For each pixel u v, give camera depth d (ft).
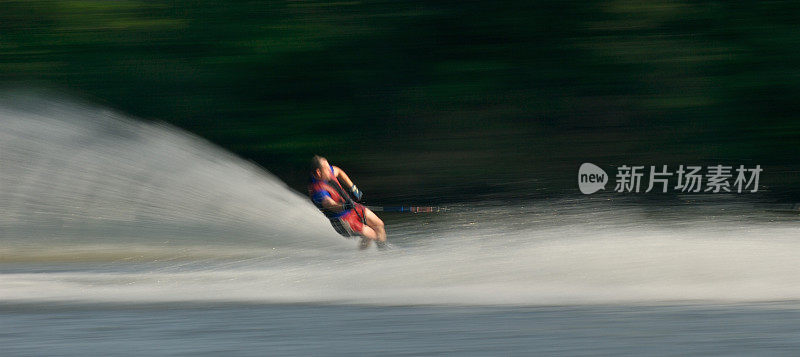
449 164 189.47
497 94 187.52
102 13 184.24
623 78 185.98
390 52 186.39
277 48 184.65
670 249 98.02
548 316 68.33
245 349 55.62
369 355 53.36
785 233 110.52
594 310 71.51
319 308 74.64
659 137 188.24
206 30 184.65
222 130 185.16
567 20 184.85
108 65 184.14
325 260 107.14
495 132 189.16
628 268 90.99
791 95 183.32
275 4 185.57
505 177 188.75
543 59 186.29
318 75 185.78
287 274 97.40
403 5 185.47
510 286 86.89
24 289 90.33
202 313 71.92
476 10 185.26
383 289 86.84
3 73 182.19
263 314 71.05
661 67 184.65
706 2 182.60
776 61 182.91
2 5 182.50
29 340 59.67
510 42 186.39
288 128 185.78
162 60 184.24
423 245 111.86
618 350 53.78
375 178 189.67
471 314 69.97
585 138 188.96
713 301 76.18
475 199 189.26
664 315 68.03
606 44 184.65
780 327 61.41
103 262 121.90
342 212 119.14
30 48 183.01
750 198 185.06
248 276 97.71
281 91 185.68
